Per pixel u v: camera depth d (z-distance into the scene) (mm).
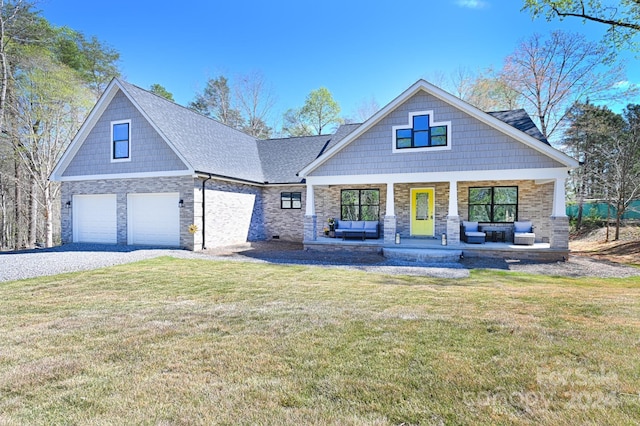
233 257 12281
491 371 3111
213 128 18156
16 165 21984
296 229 17719
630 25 10438
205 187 14234
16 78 18797
